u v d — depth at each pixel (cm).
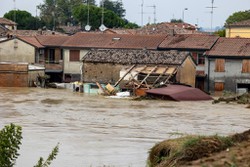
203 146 2123
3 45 8731
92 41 8569
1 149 1478
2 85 7850
